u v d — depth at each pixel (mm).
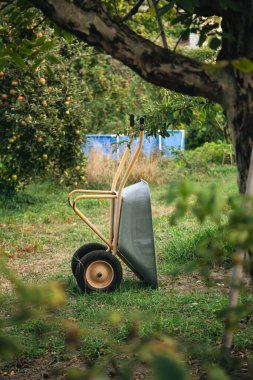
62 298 1874
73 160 14617
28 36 5062
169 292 8102
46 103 13430
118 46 3240
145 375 4891
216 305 6891
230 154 22922
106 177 19562
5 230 13414
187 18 3775
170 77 3271
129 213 8086
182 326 6262
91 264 8125
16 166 14562
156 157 20812
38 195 17906
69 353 5758
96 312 7113
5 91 13477
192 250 9914
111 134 23078
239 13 3389
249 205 2119
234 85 3303
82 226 14000
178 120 8203
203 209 1991
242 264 2314
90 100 22719
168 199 1990
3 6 4711
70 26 3230
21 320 1910
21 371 5465
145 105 9203
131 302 7562
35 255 11141
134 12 3922
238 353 5336
